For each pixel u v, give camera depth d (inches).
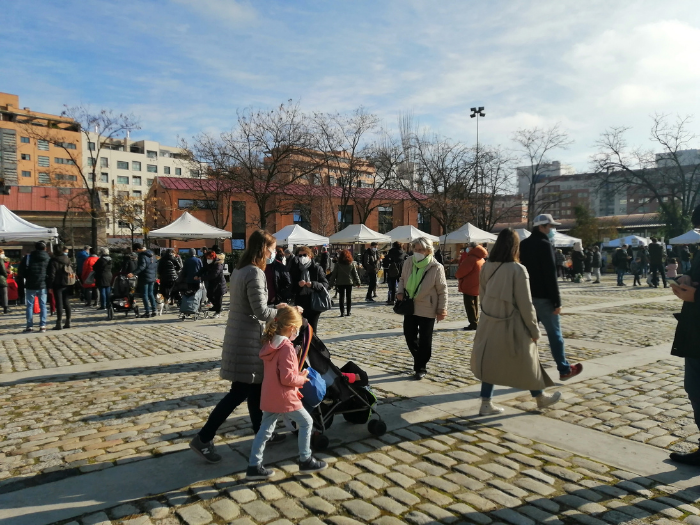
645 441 144.9
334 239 971.3
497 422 162.2
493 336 164.1
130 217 1250.6
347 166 1475.1
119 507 109.4
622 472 124.3
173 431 158.9
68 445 147.6
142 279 464.1
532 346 164.4
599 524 100.3
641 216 2374.5
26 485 121.0
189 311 431.8
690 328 123.0
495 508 107.2
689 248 898.7
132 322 434.0
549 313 190.1
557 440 145.9
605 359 253.8
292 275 300.5
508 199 1796.3
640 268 837.8
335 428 159.6
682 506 107.3
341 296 457.4
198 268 438.6
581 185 4163.4
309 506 108.9
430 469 127.2
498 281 163.3
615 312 462.3
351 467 129.1
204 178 1496.1
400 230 1021.2
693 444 142.3
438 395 194.2
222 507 108.8
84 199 1080.8
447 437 149.3
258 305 130.2
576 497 111.5
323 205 1579.7
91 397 199.0
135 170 3782.0
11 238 524.4
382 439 148.6
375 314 473.4
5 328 403.2
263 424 123.5
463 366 245.8
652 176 1550.2
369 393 153.6
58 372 244.5
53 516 105.8
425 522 102.0
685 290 122.2
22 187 1151.0
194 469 128.9
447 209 1456.7
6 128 2581.2
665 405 178.7
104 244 1207.6
